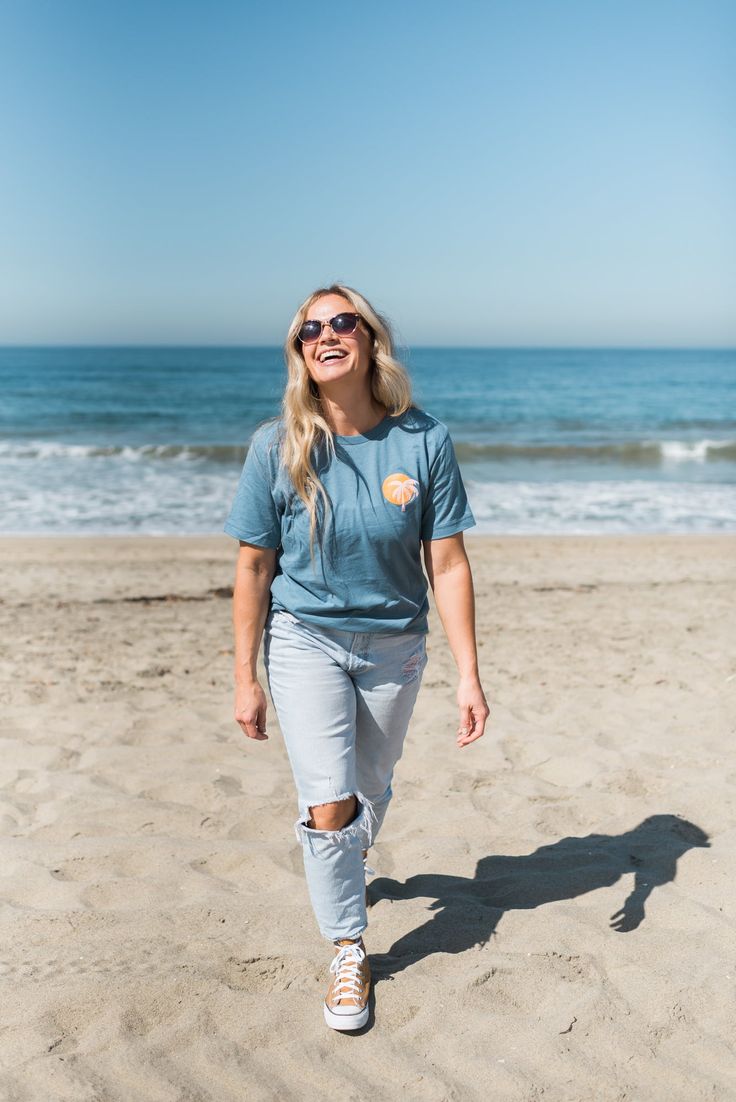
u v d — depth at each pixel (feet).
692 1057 7.81
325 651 8.67
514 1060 7.78
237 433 103.09
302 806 8.37
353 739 8.65
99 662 20.61
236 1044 7.93
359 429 8.65
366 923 8.67
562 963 9.07
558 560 38.45
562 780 14.06
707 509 55.57
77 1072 7.43
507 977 8.84
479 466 75.10
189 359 368.89
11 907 10.00
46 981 8.57
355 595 8.66
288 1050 7.89
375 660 8.76
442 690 18.56
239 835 12.03
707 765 14.14
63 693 17.99
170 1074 7.52
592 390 202.90
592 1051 7.86
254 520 8.72
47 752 14.62
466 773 14.05
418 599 9.04
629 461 79.82
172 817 12.39
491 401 166.91
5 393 170.30
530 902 10.37
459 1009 8.40
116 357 402.31
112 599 29.25
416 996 8.57
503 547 41.73
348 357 8.30
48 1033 7.89
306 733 8.46
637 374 283.79
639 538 44.50
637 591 30.53
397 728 9.14
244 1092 7.40
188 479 64.90
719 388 211.20
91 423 114.83
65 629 24.34
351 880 8.54
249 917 9.80
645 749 14.85
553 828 12.28
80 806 12.64
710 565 37.32
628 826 12.16
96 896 10.33
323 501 8.41
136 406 141.18
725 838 11.62
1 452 76.95
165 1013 8.25
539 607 27.73
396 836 12.10
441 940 9.54
